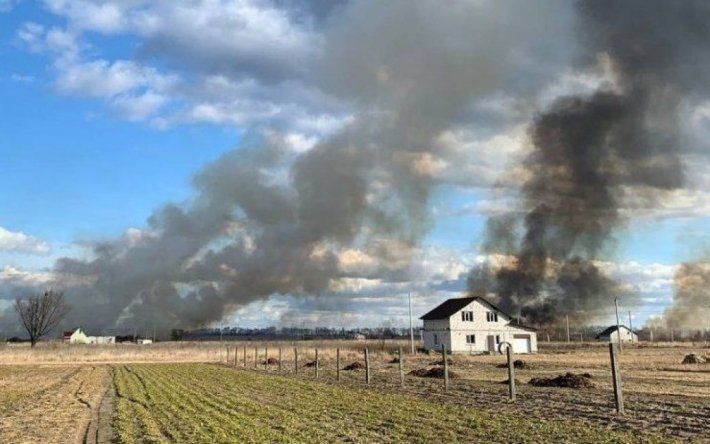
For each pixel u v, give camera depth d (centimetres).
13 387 3438
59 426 1908
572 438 1458
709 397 2319
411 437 1538
